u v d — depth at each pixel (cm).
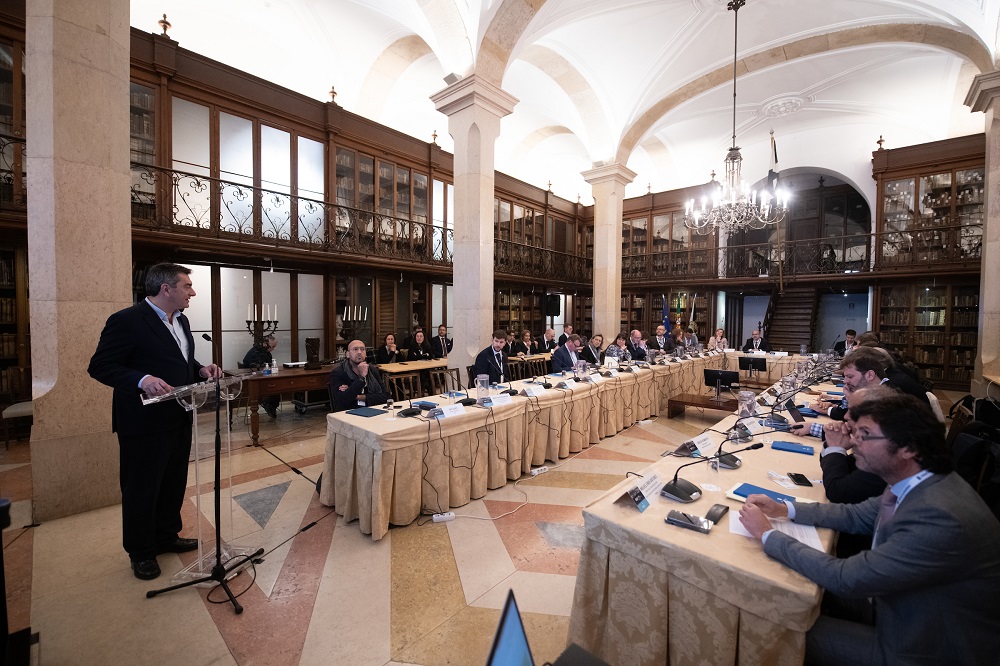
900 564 109
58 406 304
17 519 304
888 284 965
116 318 228
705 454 236
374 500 279
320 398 699
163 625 202
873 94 930
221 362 693
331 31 773
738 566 130
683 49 748
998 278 538
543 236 1243
